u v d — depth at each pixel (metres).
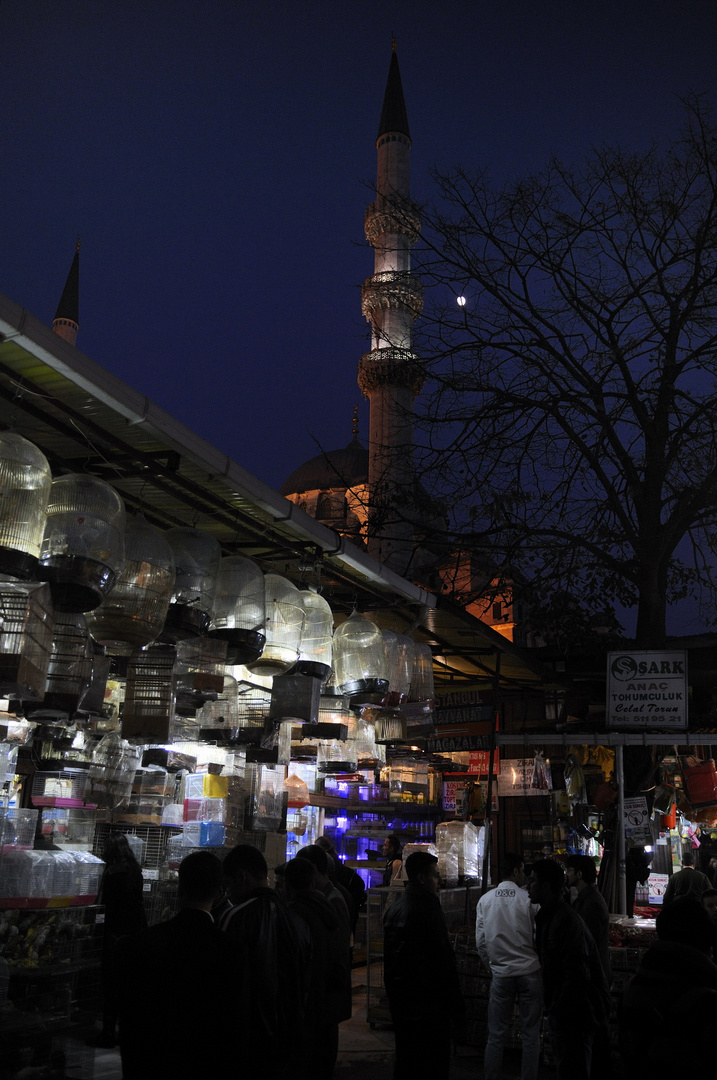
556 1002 4.91
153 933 3.01
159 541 4.79
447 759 12.72
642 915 8.60
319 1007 4.41
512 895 6.04
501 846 14.11
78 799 6.84
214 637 5.46
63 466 5.49
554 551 11.12
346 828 13.55
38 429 5.04
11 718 5.92
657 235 11.62
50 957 5.31
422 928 4.93
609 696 8.30
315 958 4.46
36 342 4.07
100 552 4.22
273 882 8.48
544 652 12.75
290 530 6.58
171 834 7.57
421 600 8.33
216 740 6.23
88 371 4.40
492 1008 5.87
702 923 2.96
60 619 4.42
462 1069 6.78
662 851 11.80
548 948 5.07
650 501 10.38
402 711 7.99
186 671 5.40
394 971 4.90
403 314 24.39
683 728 8.03
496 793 12.74
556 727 11.41
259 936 3.53
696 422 10.89
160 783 7.62
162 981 2.88
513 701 14.48
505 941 5.90
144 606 4.65
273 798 8.49
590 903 5.93
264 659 5.98
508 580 11.93
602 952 5.80
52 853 5.64
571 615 11.20
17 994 5.09
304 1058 4.27
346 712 7.48
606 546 10.83
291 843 10.38
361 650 6.93
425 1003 4.81
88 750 7.00
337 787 11.62
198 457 5.23
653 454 10.52
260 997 3.42
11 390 4.58
